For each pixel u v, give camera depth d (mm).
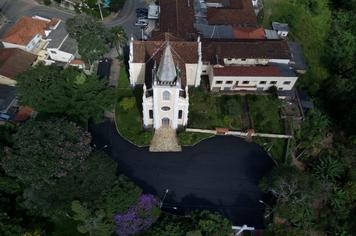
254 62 87750
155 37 84250
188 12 95438
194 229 61406
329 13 117688
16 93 78812
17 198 65312
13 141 67688
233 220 68438
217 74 82875
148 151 76625
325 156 76688
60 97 73000
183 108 73875
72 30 84062
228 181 73500
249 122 81625
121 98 84000
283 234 64062
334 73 101688
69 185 59344
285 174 66688
